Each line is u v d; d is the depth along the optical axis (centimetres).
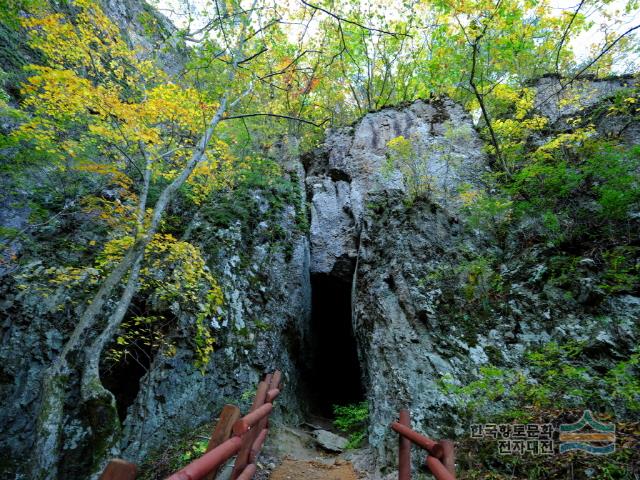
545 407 454
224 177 1065
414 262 773
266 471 536
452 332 635
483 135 1077
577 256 632
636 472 330
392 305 738
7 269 747
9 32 986
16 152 809
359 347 884
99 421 536
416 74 1542
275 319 939
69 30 705
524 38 990
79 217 882
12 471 591
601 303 549
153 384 697
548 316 582
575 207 693
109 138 707
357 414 741
